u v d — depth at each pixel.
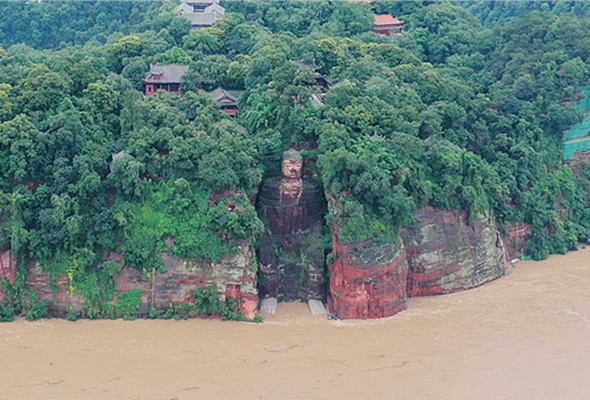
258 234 106.62
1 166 104.25
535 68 143.25
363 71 129.88
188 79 129.75
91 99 117.56
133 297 100.75
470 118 133.50
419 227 110.06
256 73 127.19
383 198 104.69
